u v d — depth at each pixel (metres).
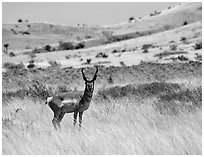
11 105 57.62
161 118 47.88
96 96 67.75
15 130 41.56
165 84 78.56
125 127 43.41
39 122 46.62
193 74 118.81
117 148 36.94
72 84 109.62
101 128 43.28
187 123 45.59
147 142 38.84
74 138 39.59
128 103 58.75
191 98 58.81
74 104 46.59
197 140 39.06
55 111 46.81
